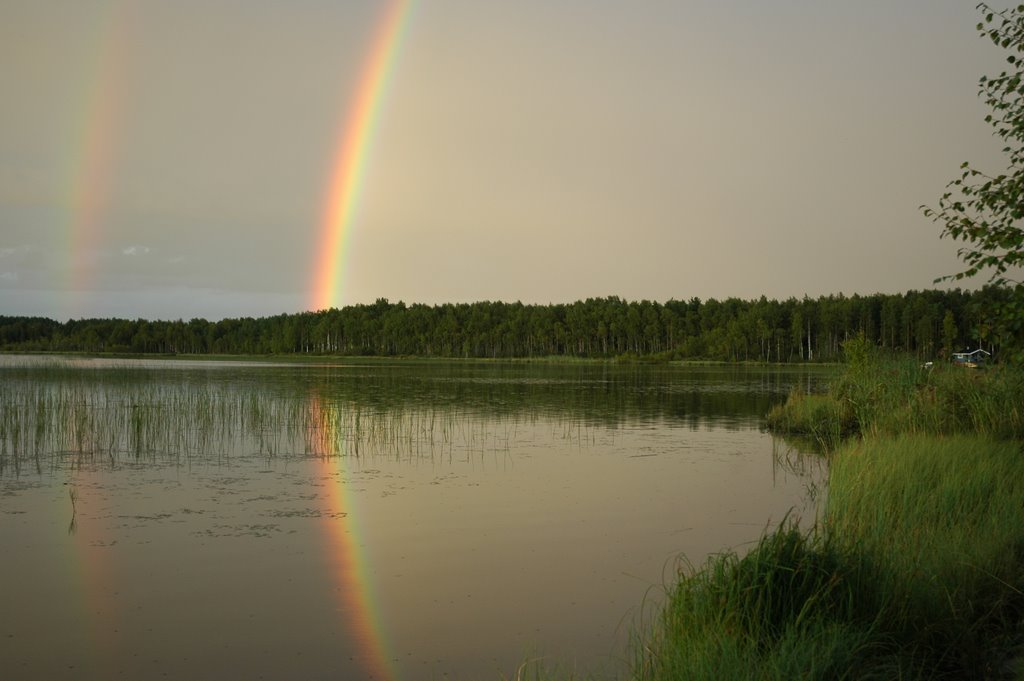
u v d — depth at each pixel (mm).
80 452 20047
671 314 130750
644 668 6293
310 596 9070
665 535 11758
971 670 6039
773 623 6480
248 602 8891
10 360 90250
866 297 109625
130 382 46938
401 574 9875
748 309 128000
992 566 7527
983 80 9766
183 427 24906
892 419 18438
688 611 6812
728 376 68875
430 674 7004
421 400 37219
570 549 10984
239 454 20062
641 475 17000
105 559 10539
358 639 7824
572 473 17281
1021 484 10641
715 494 14898
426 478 16688
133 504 14031
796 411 26172
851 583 6816
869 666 5793
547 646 7570
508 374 72625
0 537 11703
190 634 7973
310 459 19328
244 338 166125
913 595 6770
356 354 157500
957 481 10734
